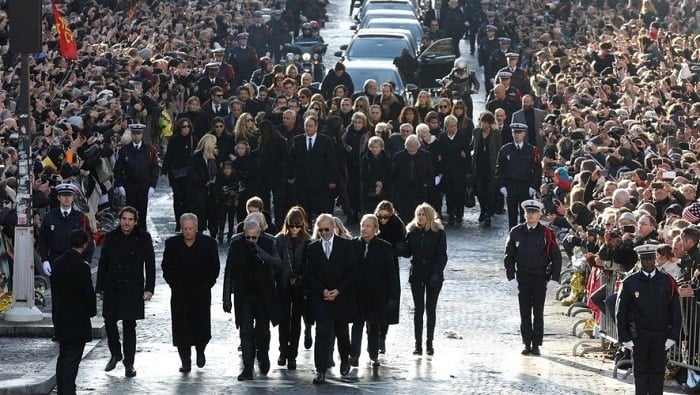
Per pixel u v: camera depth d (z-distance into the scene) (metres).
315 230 42.62
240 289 41.66
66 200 47.38
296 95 73.81
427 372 42.81
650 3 111.56
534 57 102.75
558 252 45.47
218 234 64.69
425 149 67.31
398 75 86.69
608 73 86.88
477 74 118.31
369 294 42.81
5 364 42.06
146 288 41.59
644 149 63.50
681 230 41.94
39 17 46.56
